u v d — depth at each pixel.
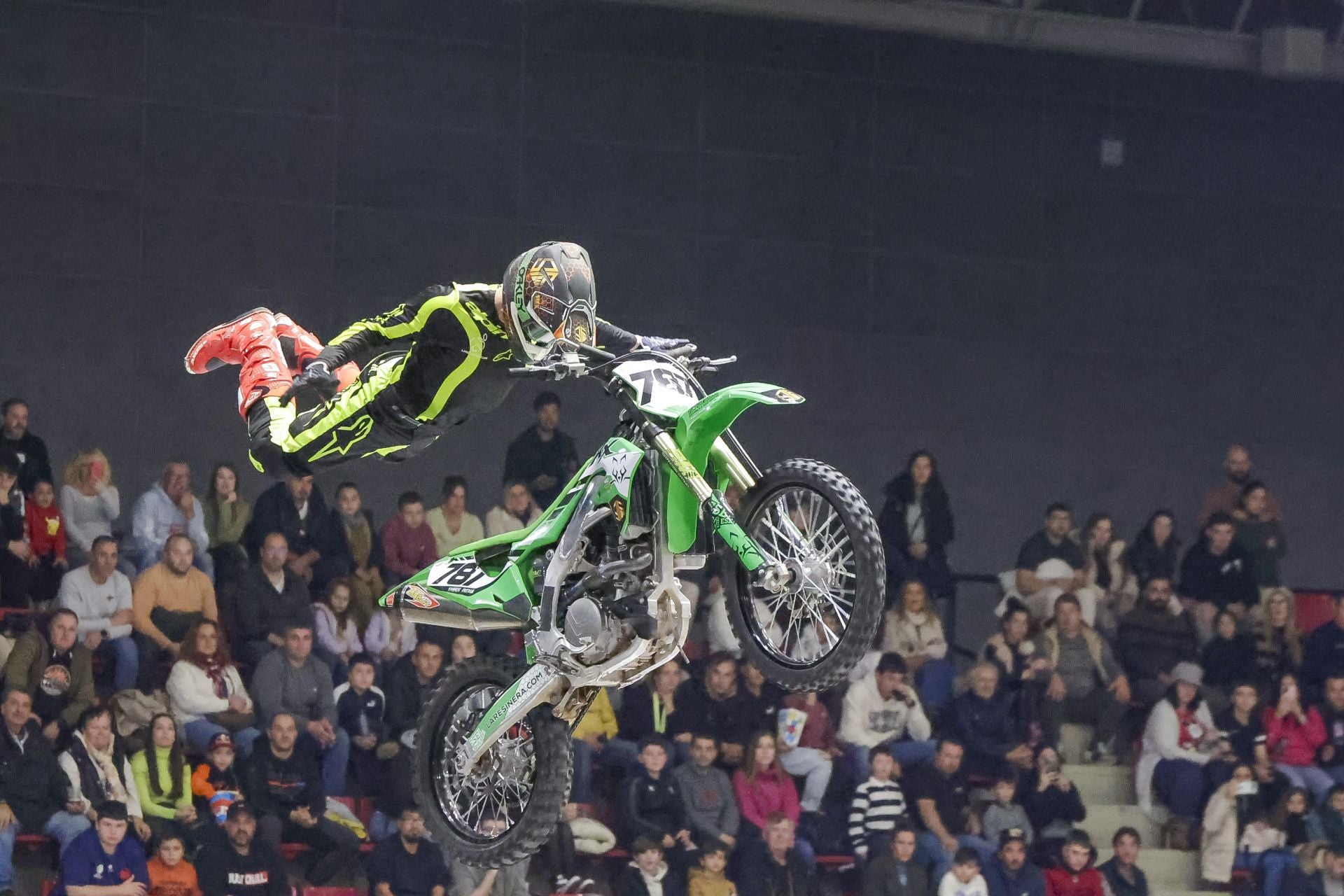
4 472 18.66
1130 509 25.66
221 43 22.48
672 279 24.12
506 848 9.78
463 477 21.20
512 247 23.50
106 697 17.97
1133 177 25.89
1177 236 26.05
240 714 18.16
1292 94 26.42
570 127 23.80
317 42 22.84
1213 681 21.89
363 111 22.98
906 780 19.62
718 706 19.12
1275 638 22.27
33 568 18.75
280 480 19.39
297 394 9.66
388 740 18.61
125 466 21.80
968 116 25.31
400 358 9.85
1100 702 21.20
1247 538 22.72
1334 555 26.36
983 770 20.31
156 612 18.44
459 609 9.77
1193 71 26.09
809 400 24.59
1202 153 26.14
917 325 25.03
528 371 8.96
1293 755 21.48
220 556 19.34
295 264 22.66
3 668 17.50
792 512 10.26
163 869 17.11
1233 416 26.14
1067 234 25.64
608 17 23.95
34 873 16.97
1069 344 25.56
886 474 24.80
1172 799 20.89
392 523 19.89
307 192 22.73
